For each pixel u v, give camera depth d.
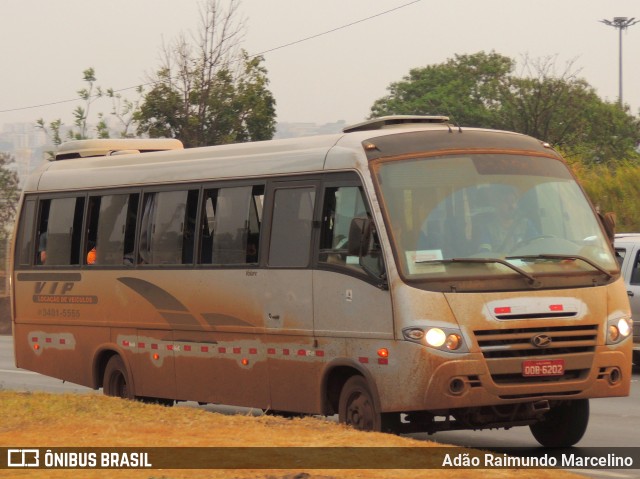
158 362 17.91
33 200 20.86
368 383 14.11
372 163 14.38
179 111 44.69
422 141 14.63
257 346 15.98
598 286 14.20
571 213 14.77
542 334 13.69
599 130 66.19
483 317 13.54
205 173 17.19
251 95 45.16
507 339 13.62
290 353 15.40
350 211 14.58
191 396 17.31
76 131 45.38
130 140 21.05
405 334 13.62
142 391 18.33
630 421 17.67
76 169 20.09
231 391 16.52
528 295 13.75
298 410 15.37
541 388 13.69
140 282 18.22
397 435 14.15
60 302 20.03
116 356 18.97
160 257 17.86
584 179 39.28
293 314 15.34
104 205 19.22
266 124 45.78
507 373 13.59
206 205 17.08
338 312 14.59
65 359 19.97
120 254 18.73
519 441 15.94
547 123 52.88
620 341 14.21
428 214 14.09
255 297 15.99
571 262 14.23
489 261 13.76
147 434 13.12
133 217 18.55
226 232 16.62
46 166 20.98
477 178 14.45
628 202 37.66
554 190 14.81
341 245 14.66
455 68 86.75
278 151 16.05
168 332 17.70
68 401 16.27
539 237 14.32
